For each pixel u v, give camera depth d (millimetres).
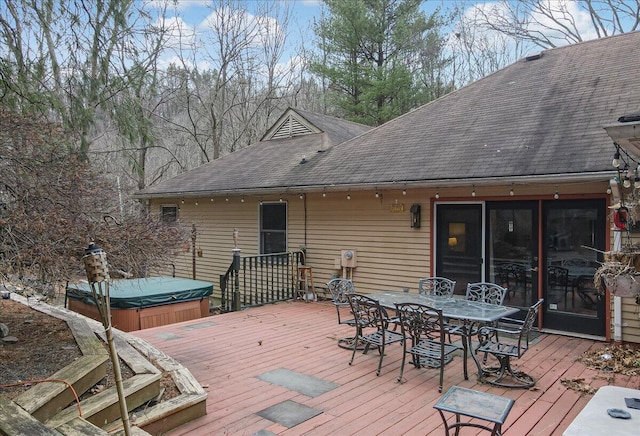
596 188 6004
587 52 8969
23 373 3748
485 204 7066
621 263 3395
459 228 7359
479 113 8578
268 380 4613
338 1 17500
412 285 7852
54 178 3883
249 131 20547
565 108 7359
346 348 5727
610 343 5867
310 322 7141
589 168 5590
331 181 8328
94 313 7434
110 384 3760
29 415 2916
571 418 3754
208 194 10484
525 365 5047
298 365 5082
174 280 8898
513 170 6246
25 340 4684
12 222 3463
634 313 5746
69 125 5984
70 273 3828
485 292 6098
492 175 6309
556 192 6305
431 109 9852
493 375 4766
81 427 2938
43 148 4035
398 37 17281
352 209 8633
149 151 20594
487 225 7055
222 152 20734
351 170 8508
